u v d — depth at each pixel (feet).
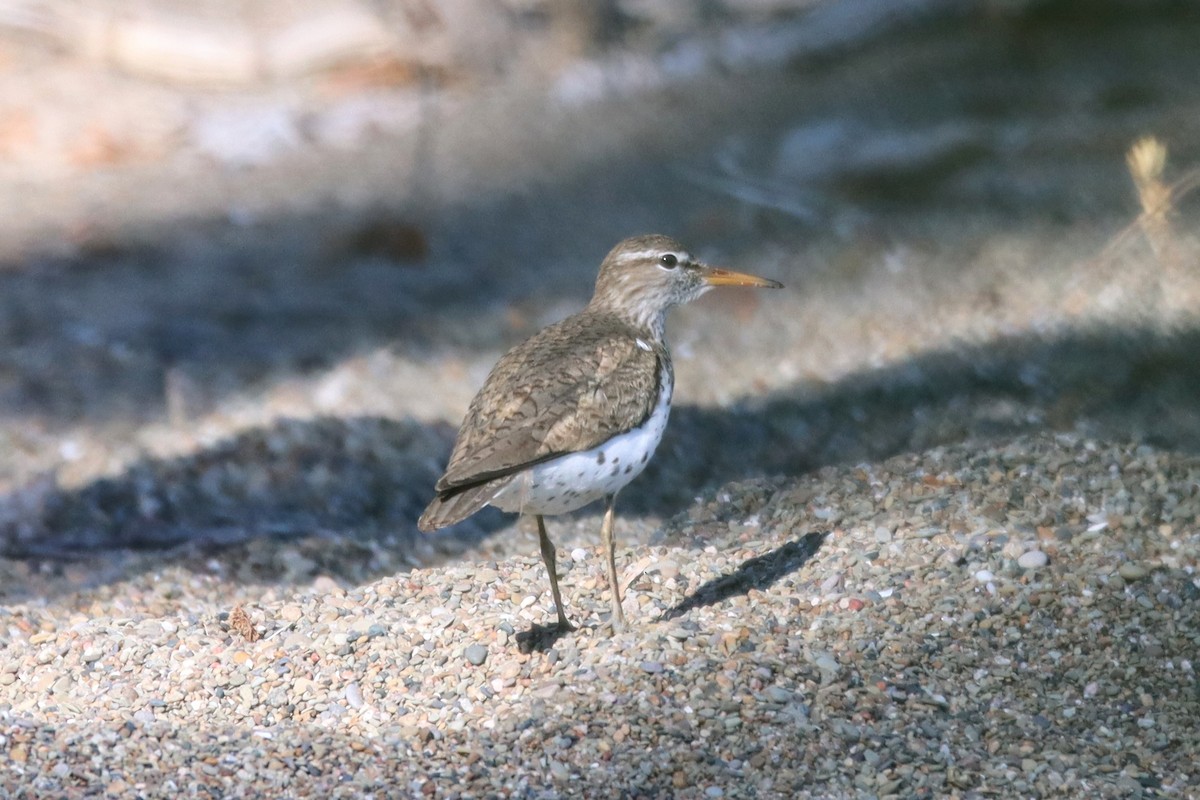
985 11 100.99
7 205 89.81
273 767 34.58
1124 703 37.32
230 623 43.06
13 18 103.19
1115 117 85.46
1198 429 51.37
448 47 105.91
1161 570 41.93
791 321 69.77
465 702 38.22
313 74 105.19
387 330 72.33
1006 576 42.24
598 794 33.53
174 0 109.09
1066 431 51.96
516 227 83.20
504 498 37.52
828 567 43.83
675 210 83.56
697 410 60.75
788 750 35.01
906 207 80.59
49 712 38.42
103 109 99.55
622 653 38.86
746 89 102.01
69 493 55.77
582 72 107.55
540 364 39.42
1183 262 65.98
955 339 63.72
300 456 57.67
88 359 69.67
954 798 33.68
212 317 74.23
